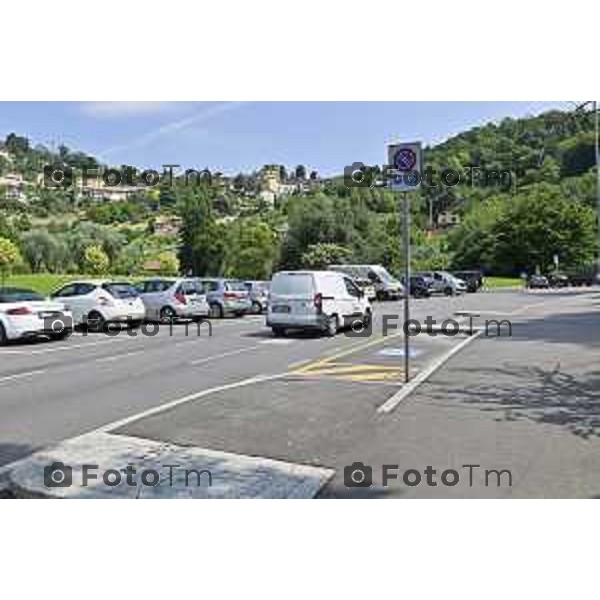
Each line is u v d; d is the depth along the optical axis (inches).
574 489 262.7
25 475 281.0
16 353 693.3
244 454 310.2
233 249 2524.6
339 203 2536.9
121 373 551.2
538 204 3233.3
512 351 657.0
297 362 608.1
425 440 331.9
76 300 946.7
